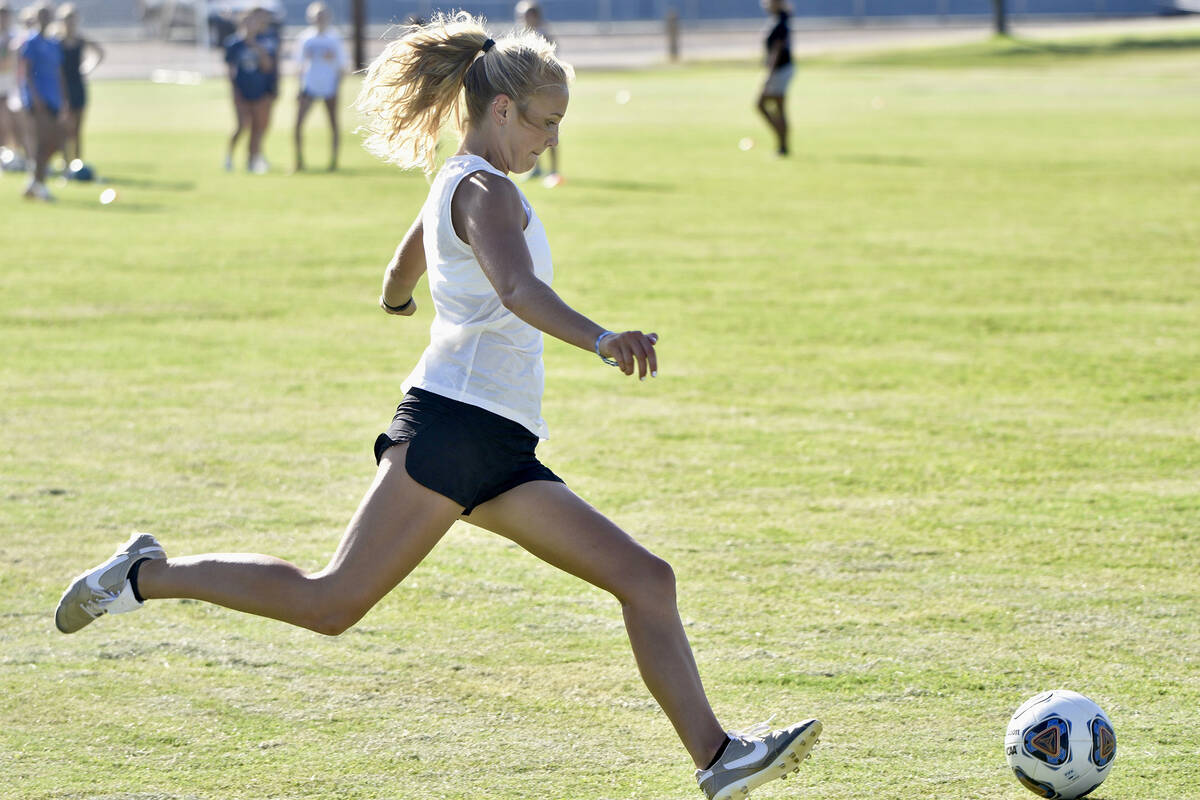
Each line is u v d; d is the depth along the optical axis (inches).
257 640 778.2
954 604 820.6
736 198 2721.5
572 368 1445.6
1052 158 3334.2
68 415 1250.6
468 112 586.9
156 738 658.2
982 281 1868.8
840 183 2928.2
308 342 1553.9
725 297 1775.3
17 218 2508.6
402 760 636.7
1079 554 903.1
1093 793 600.4
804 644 764.6
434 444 558.9
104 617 809.5
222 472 1089.4
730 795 558.6
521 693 709.9
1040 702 599.5
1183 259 2015.3
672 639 569.9
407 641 775.7
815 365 1437.0
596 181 2999.5
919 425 1218.0
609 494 1033.5
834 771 623.2
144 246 2198.6
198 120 4549.7
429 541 564.1
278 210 2623.0
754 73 6417.3
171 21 7116.1
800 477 1074.1
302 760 636.1
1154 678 717.3
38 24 2721.5
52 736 660.1
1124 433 1188.5
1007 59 6894.7
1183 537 933.2
